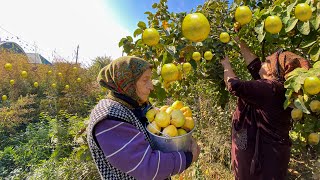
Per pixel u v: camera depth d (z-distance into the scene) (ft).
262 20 6.56
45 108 28.96
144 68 4.50
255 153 6.36
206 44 6.55
